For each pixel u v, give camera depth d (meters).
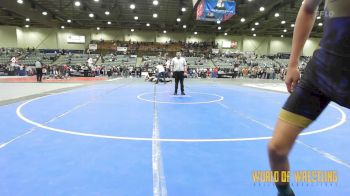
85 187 2.78
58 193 2.65
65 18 37.81
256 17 33.81
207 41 48.06
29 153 3.78
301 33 1.51
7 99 9.41
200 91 13.46
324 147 4.24
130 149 4.00
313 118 1.46
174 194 2.66
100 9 32.25
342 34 1.27
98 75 32.22
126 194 2.64
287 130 1.48
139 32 46.59
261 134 5.00
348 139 4.77
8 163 3.41
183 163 3.47
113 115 6.65
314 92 1.44
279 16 32.88
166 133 4.96
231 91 13.72
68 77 27.91
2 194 2.62
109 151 3.90
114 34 46.00
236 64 36.31
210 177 3.06
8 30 41.56
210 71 34.00
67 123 5.69
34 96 10.39
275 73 33.38
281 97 11.19
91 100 9.41
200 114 6.94
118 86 15.92
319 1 1.44
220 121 6.10
